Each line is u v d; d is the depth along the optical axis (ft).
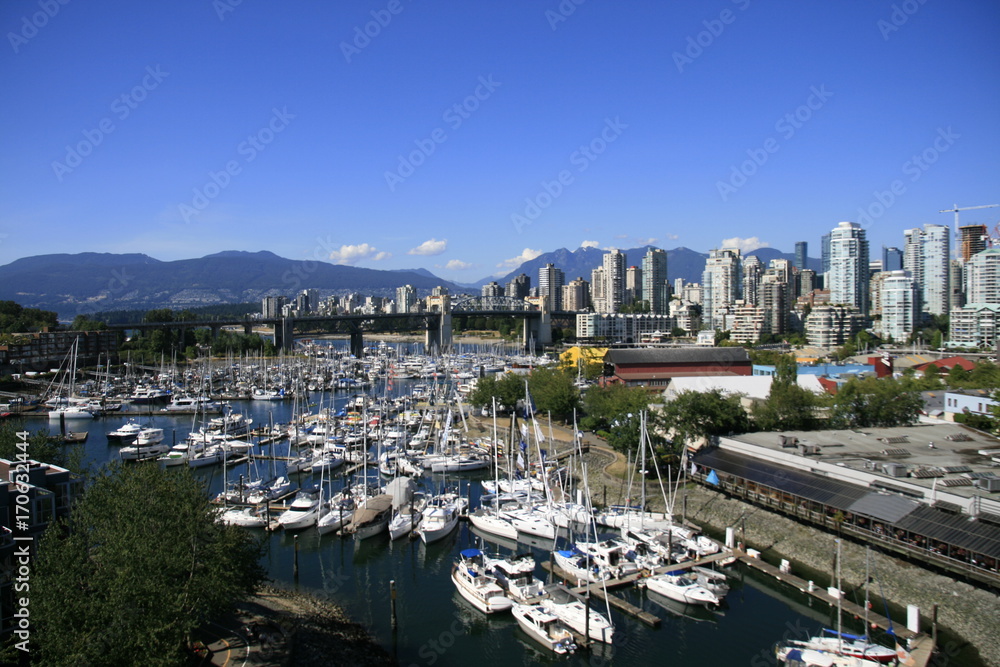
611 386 497.05
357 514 285.64
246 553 179.32
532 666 190.29
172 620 144.77
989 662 178.40
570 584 235.61
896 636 188.65
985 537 209.97
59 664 131.75
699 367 619.67
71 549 151.43
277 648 183.83
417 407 609.83
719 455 328.70
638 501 316.40
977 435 338.34
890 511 238.07
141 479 177.78
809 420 380.17
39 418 600.39
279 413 630.74
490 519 292.20
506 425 507.30
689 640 197.26
